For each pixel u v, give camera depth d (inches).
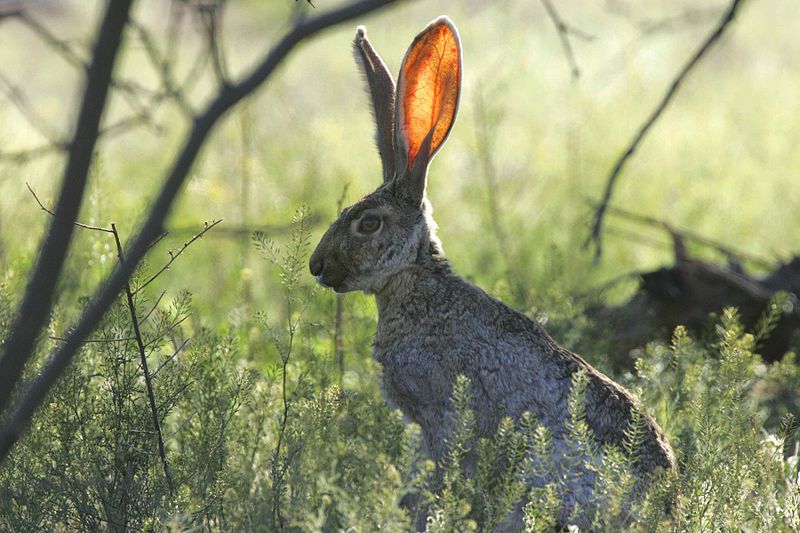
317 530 287.3
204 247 666.2
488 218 703.7
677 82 467.5
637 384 429.1
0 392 204.5
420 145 375.6
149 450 345.4
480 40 1147.3
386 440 333.4
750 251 727.1
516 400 349.7
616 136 965.2
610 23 1314.0
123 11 192.4
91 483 335.6
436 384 360.8
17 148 784.9
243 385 366.9
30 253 486.9
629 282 628.7
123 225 534.3
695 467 343.0
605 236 734.5
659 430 355.9
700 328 541.0
